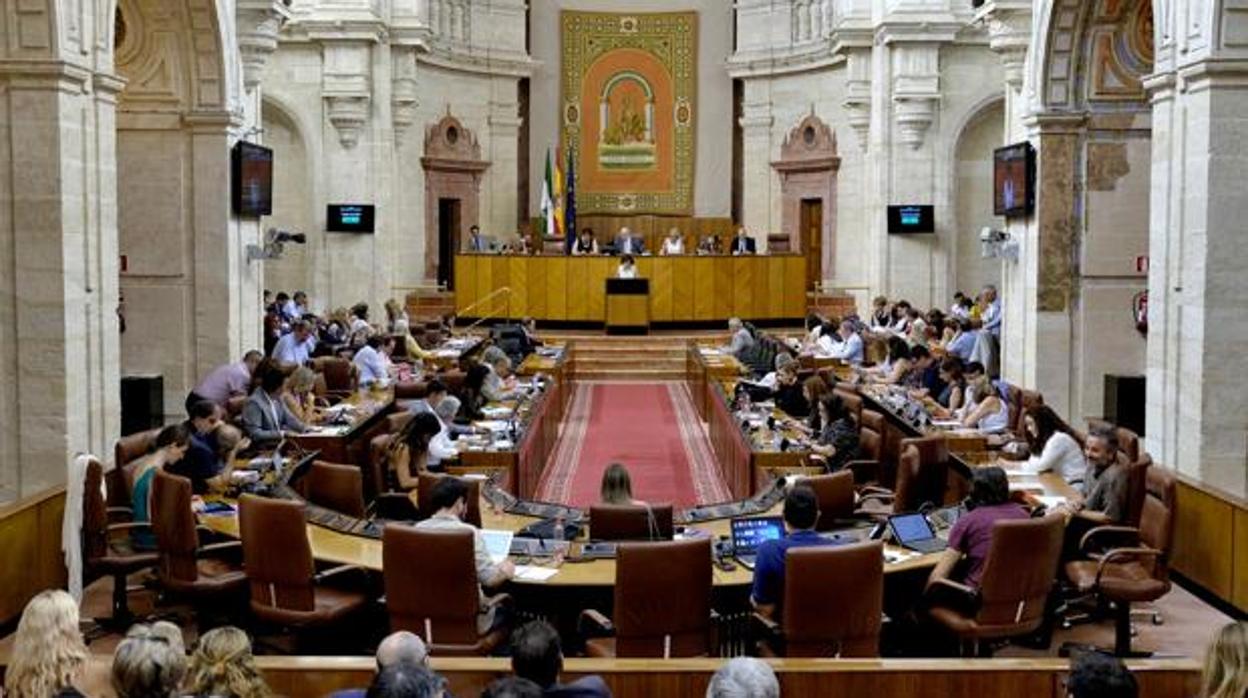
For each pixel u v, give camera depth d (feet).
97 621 28.96
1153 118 37.06
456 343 70.59
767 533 25.30
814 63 90.22
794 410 45.55
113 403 37.29
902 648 26.63
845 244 89.56
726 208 98.22
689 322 85.40
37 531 29.53
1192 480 32.42
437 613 22.90
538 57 97.30
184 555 27.04
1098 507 29.58
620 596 22.00
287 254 82.12
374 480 35.40
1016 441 38.40
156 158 48.29
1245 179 33.63
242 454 36.65
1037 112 48.34
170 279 48.75
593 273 84.99
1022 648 27.68
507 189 94.89
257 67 52.75
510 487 36.19
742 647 24.25
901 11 77.30
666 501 44.14
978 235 80.64
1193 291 34.58
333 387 53.26
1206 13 33.37
